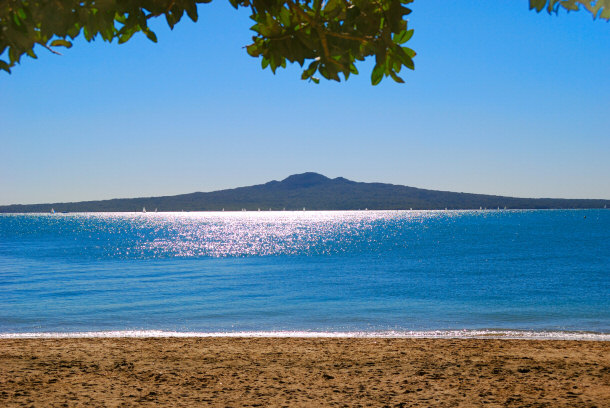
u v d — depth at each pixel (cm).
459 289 2777
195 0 182
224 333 1588
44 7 171
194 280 3316
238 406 792
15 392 855
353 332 1602
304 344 1307
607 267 4041
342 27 204
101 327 1730
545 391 864
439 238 9438
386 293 2631
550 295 2498
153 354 1173
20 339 1394
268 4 204
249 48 217
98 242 8900
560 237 9388
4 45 173
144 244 8256
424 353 1186
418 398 829
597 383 912
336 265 4472
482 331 1599
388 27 199
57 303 2289
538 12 172
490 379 945
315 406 792
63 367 1039
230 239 9762
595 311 2011
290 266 4409
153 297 2494
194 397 838
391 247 7075
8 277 3506
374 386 901
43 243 8625
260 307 2169
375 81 213
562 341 1350
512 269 3941
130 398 830
